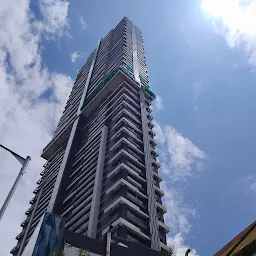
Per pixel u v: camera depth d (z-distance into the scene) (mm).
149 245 63594
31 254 34062
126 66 124125
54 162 118625
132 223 65062
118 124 93188
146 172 81438
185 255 17688
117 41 148500
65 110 149000
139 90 117500
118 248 34062
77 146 109688
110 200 70562
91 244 34406
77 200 81500
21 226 103625
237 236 15859
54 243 34938
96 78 136250
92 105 122375
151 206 72438
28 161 18750
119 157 81062
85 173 88562
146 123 101062
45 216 38594
